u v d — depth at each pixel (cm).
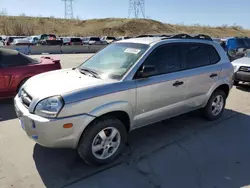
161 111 396
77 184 304
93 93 312
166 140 418
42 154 368
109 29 6912
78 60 1722
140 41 407
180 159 361
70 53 2477
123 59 380
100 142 333
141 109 366
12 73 577
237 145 406
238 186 305
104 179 314
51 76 378
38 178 313
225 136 438
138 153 374
